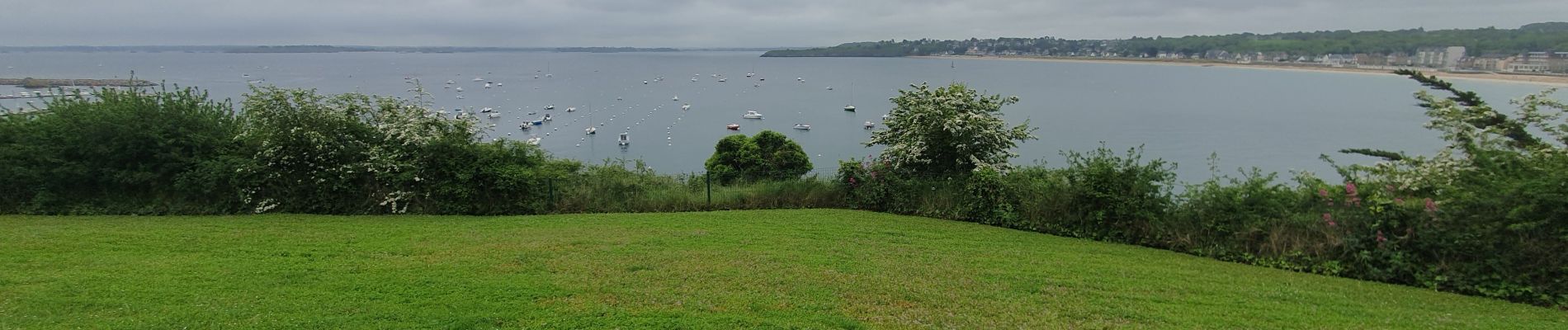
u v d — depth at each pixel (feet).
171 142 46.85
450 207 48.47
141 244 35.37
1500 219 29.60
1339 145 158.92
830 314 24.43
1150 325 23.99
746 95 378.53
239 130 49.44
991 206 46.83
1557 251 28.35
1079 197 42.65
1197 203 38.83
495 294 26.17
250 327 22.12
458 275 29.07
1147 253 37.99
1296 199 36.29
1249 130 198.59
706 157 169.17
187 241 36.37
